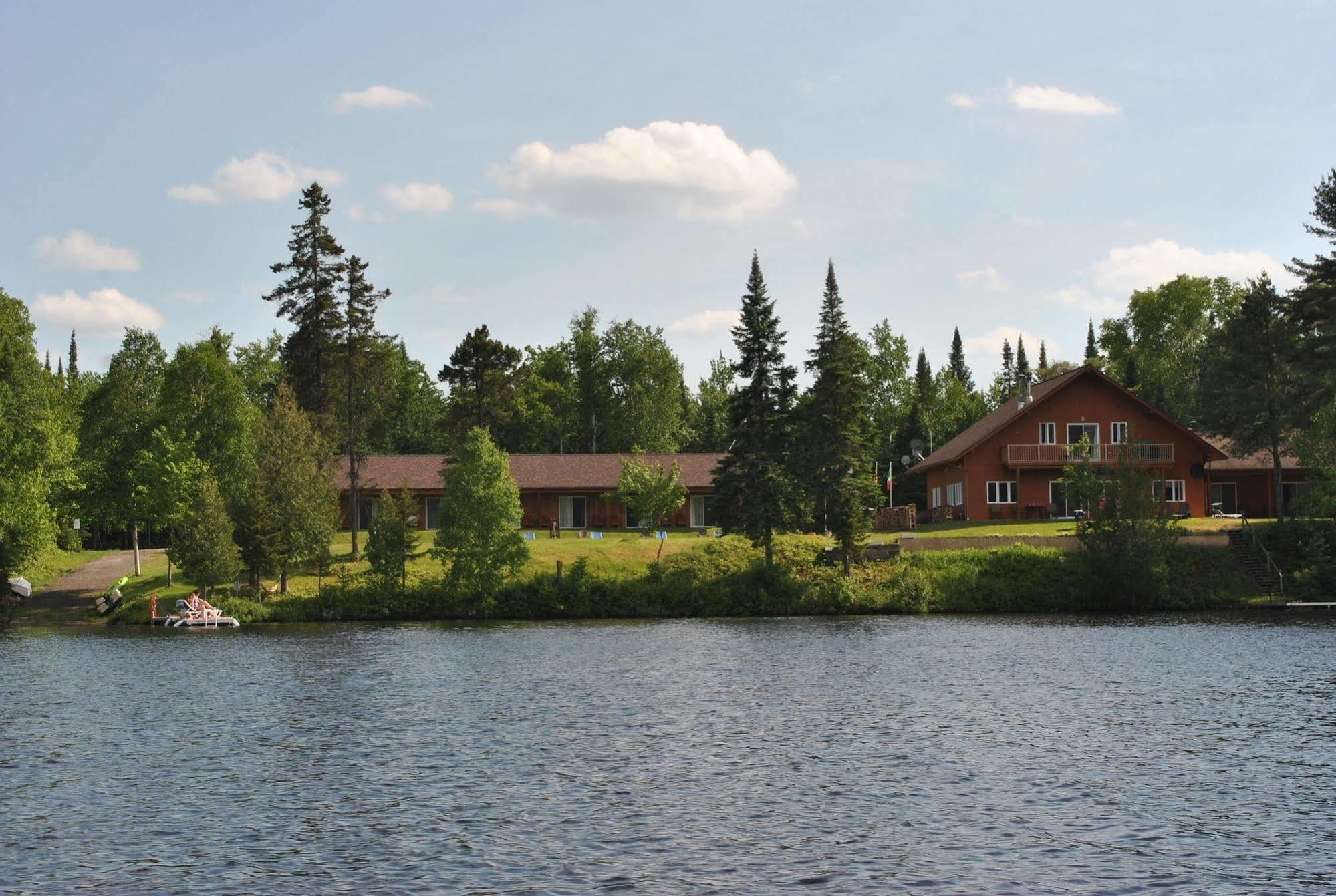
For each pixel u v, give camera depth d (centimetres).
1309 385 7219
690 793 2316
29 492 6391
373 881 1811
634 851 1944
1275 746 2689
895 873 1827
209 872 1862
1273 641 4728
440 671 4100
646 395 12975
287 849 1975
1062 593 6350
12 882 1823
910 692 3525
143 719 3167
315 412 7838
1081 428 8044
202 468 6625
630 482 8362
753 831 2056
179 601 6119
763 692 3562
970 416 11956
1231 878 1800
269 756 2686
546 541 7650
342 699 3488
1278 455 7306
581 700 3438
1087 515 7131
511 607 6388
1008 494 8075
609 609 6384
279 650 4788
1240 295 12125
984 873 1827
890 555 6744
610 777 2455
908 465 10562
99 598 6425
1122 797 2259
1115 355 13412
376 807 2228
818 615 6309
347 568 6981
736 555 6869
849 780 2414
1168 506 7725
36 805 2266
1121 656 4284
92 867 1895
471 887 1780
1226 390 7381
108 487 7106
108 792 2359
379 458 9438
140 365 8019
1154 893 1741
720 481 6788
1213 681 3662
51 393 8856
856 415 7000
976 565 6575
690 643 4944
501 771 2516
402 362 13600
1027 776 2427
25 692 3644
